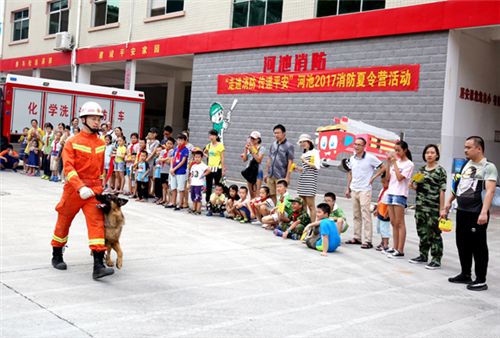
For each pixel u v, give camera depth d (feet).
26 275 17.71
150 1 66.80
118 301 15.65
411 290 19.24
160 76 83.20
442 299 18.30
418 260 23.82
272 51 53.36
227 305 15.97
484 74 45.52
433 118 41.81
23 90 55.57
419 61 42.60
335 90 48.14
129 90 64.34
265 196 30.99
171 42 63.21
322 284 19.17
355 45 46.80
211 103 59.31
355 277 20.57
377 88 45.11
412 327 15.07
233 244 25.32
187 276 18.95
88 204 17.69
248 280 19.01
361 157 26.66
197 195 33.78
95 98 61.11
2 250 21.06
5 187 41.29
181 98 80.94
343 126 44.45
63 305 14.94
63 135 47.98
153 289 17.10
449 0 40.47
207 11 59.57
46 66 82.99
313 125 49.96
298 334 13.87
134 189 40.75
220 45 57.82
